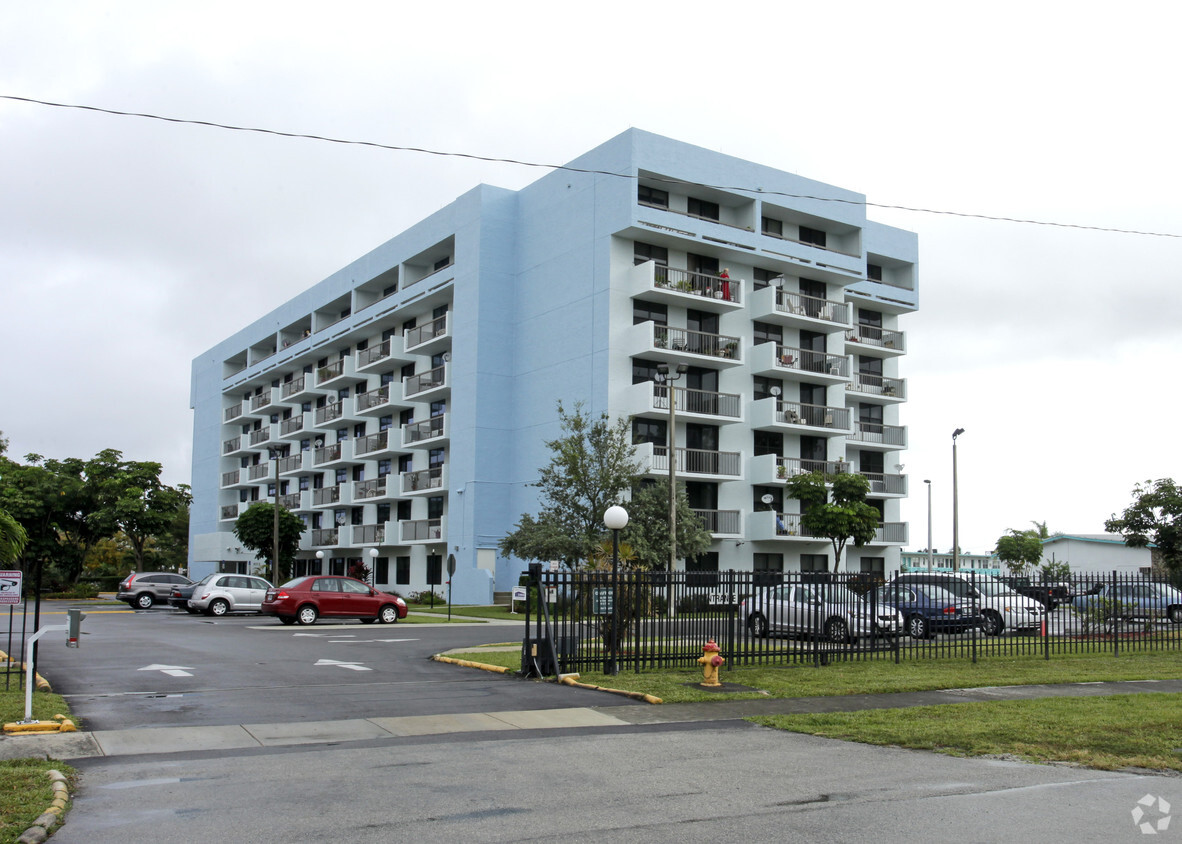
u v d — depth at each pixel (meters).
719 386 42.84
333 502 56.34
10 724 10.72
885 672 16.88
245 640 23.25
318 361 62.47
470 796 8.09
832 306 45.88
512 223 45.34
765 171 43.38
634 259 40.62
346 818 7.38
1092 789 8.51
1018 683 15.83
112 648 20.62
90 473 61.91
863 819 7.42
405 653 20.28
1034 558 56.81
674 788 8.43
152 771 8.99
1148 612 23.48
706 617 17.50
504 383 44.38
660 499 35.50
